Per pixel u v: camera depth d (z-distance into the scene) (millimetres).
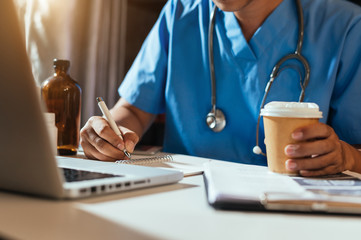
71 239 312
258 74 1063
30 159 431
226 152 1111
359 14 1064
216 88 1112
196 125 1146
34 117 408
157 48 1255
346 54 1047
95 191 470
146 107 1249
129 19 2869
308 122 642
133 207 432
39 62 1882
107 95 2268
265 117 673
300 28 1053
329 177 634
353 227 379
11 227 341
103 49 2207
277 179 557
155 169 615
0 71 412
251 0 1011
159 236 329
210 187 483
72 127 953
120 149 840
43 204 430
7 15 393
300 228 370
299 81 1057
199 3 1206
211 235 336
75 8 1996
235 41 1086
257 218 401
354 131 1036
